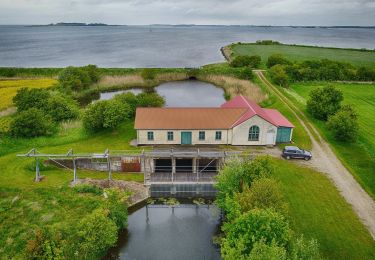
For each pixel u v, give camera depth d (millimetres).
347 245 31281
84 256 29109
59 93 73562
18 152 49688
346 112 54594
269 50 183375
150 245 33062
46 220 33312
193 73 111375
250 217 26078
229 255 24078
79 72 96250
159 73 110500
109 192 36250
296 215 35625
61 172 44594
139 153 47938
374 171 44625
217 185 35969
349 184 41812
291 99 76938
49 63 165000
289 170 44938
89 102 84438
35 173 43750
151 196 42281
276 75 94062
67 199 36625
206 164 48500
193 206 40688
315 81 99438
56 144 52531
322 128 59469
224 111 53594
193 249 32594
